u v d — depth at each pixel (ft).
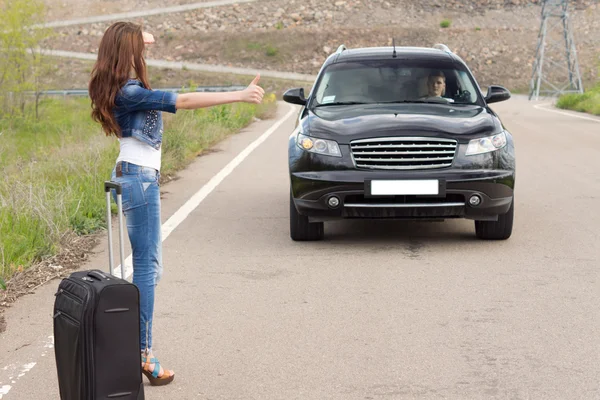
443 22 440.86
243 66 413.80
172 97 18.56
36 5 133.18
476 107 36.55
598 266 30.27
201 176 56.39
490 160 32.81
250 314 25.26
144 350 19.72
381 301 26.35
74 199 40.45
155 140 19.35
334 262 31.53
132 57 18.88
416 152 32.55
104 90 18.78
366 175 32.37
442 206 32.58
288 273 30.01
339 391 19.21
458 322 24.14
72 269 31.19
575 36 420.77
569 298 26.35
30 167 50.90
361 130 32.96
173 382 20.01
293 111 145.28
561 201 44.16
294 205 34.45
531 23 439.22
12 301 27.25
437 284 28.22
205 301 26.71
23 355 22.08
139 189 19.31
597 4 453.17
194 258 32.53
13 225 34.83
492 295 26.84
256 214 41.81
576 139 81.92
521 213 40.88
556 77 379.76
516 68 392.27
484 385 19.39
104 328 16.34
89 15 482.69
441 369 20.47
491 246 33.83
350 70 39.06
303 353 21.80
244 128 101.35
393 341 22.59
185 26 458.50
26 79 135.33
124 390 16.65
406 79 38.32
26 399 19.08
